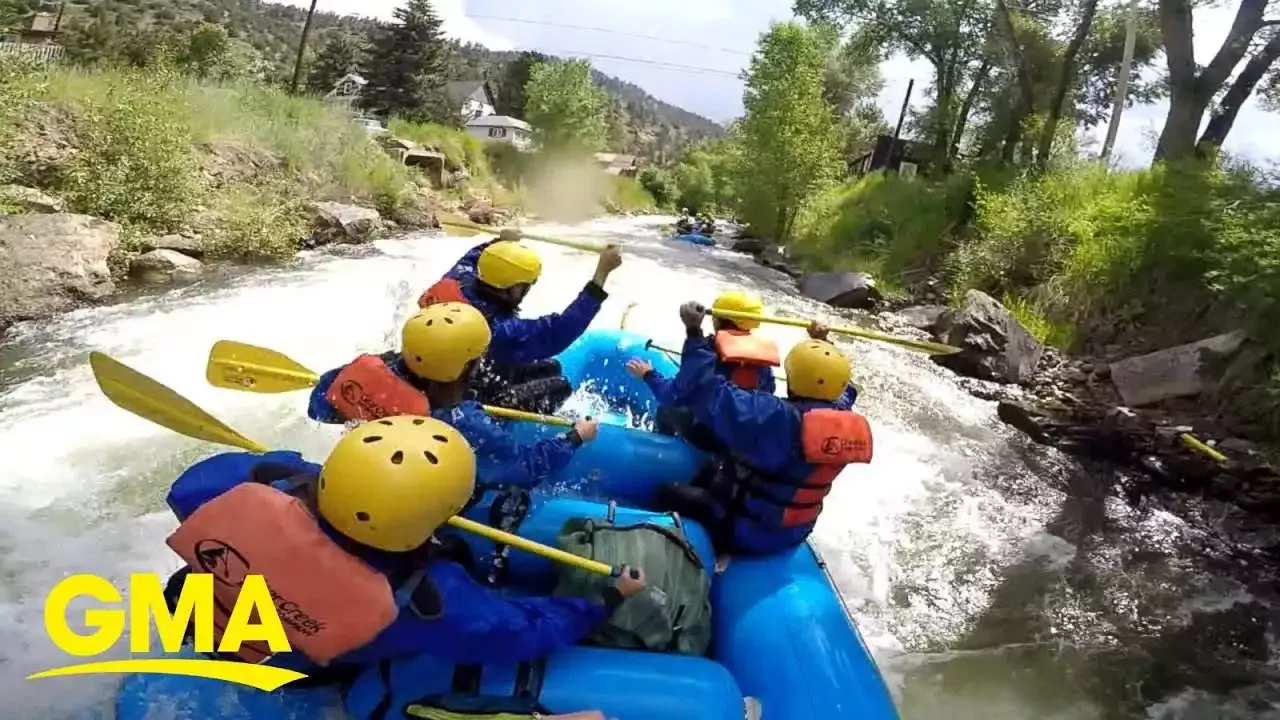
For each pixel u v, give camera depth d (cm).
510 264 394
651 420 481
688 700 240
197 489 246
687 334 364
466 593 226
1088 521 531
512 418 371
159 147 886
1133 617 433
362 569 212
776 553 336
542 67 2834
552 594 282
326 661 217
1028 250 1048
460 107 5044
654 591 265
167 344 592
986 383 778
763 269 1442
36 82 879
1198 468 584
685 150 5350
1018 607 432
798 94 1780
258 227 892
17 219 707
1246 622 436
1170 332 819
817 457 315
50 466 414
